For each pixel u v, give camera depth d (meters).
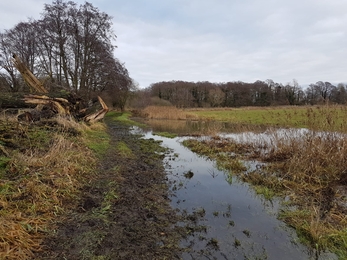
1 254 2.19
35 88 9.90
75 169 4.74
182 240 3.01
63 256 2.46
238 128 12.60
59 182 3.97
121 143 9.03
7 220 2.68
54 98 8.78
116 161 6.42
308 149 6.13
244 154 8.00
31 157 4.45
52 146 5.38
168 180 5.36
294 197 4.40
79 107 11.27
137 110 30.39
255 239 3.08
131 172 5.67
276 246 2.94
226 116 24.91
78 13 18.48
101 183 4.64
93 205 3.71
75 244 2.70
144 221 3.44
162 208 3.91
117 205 3.85
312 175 5.26
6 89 18.39
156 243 2.91
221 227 3.37
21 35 19.72
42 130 6.50
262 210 3.94
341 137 6.20
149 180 5.25
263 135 10.38
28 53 19.58
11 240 2.40
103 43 20.19
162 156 7.68
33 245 2.51
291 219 3.56
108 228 3.13
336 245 2.94
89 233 2.95
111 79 21.00
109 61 20.05
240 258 2.69
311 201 4.24
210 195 4.56
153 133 13.20
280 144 7.47
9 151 4.59
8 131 5.36
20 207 3.12
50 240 2.71
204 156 7.87
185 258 2.65
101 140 8.69
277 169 6.11
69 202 3.66
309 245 2.96
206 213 3.80
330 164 5.39
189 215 3.69
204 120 22.23
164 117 24.44
